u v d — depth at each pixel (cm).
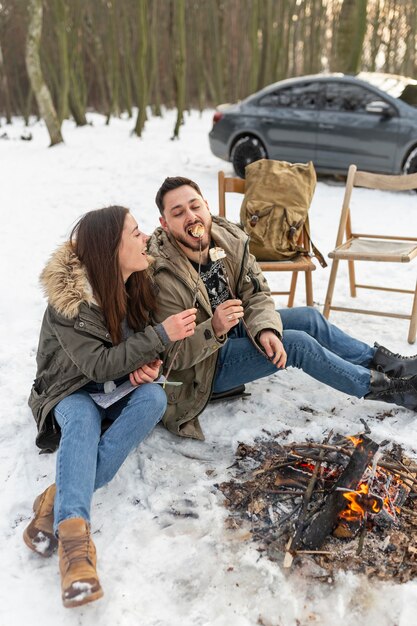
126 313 238
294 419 282
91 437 207
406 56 2316
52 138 1186
